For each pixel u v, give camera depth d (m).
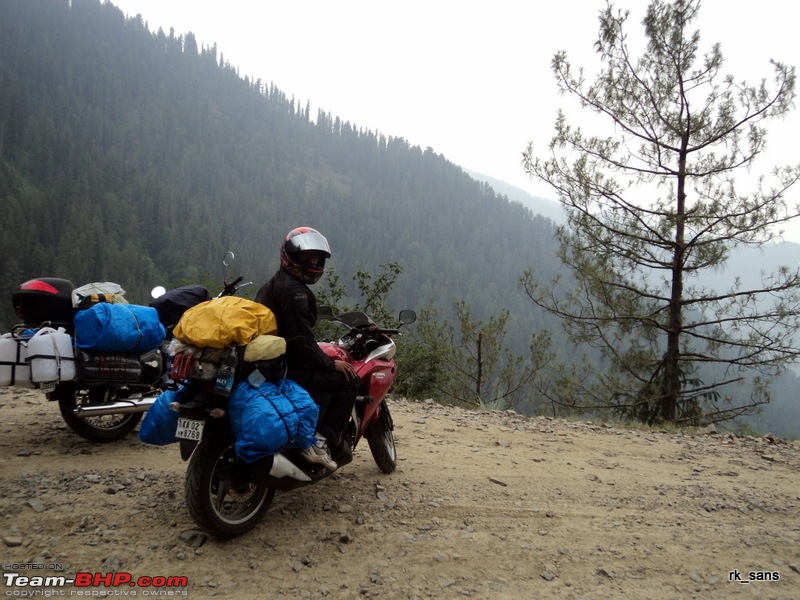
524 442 6.38
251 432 3.21
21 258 117.50
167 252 165.00
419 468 5.08
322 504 4.12
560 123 13.40
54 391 4.89
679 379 13.41
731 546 3.92
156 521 3.64
